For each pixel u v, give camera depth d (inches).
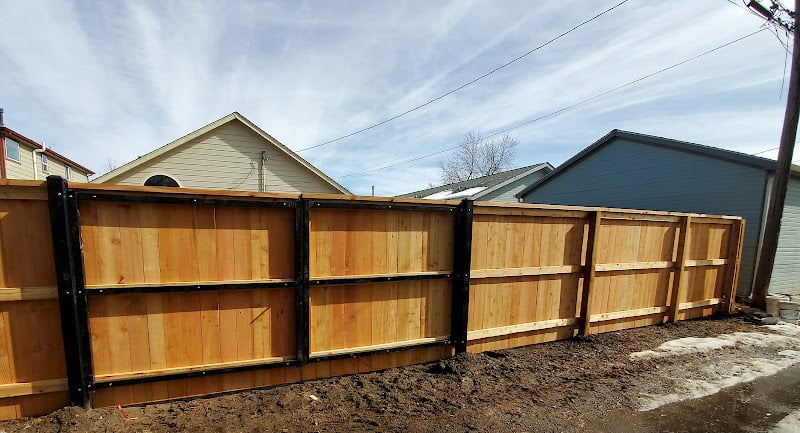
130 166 377.1
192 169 404.8
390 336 131.5
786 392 123.2
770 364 147.3
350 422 97.7
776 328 199.5
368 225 124.0
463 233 136.6
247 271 109.9
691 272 206.2
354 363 127.1
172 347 104.2
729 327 198.7
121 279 97.6
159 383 104.1
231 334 110.1
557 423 100.4
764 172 273.6
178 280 102.8
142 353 101.3
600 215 165.3
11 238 88.6
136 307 100.0
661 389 123.0
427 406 107.3
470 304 143.3
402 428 95.3
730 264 223.3
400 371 131.0
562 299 165.0
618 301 180.7
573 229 163.3
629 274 182.9
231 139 418.6
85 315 93.9
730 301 224.2
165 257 101.3
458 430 95.2
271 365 113.9
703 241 209.5
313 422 97.1
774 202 234.7
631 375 133.3
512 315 153.3
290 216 113.8
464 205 136.0
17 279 89.7
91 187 91.7
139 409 100.5
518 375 130.3
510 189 722.8
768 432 99.1
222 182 417.4
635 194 388.8
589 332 172.4
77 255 91.8
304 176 450.6
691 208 328.5
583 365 140.9
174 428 92.4
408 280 130.6
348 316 124.0
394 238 128.4
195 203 101.6
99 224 94.8
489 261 144.7
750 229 280.2
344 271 121.3
